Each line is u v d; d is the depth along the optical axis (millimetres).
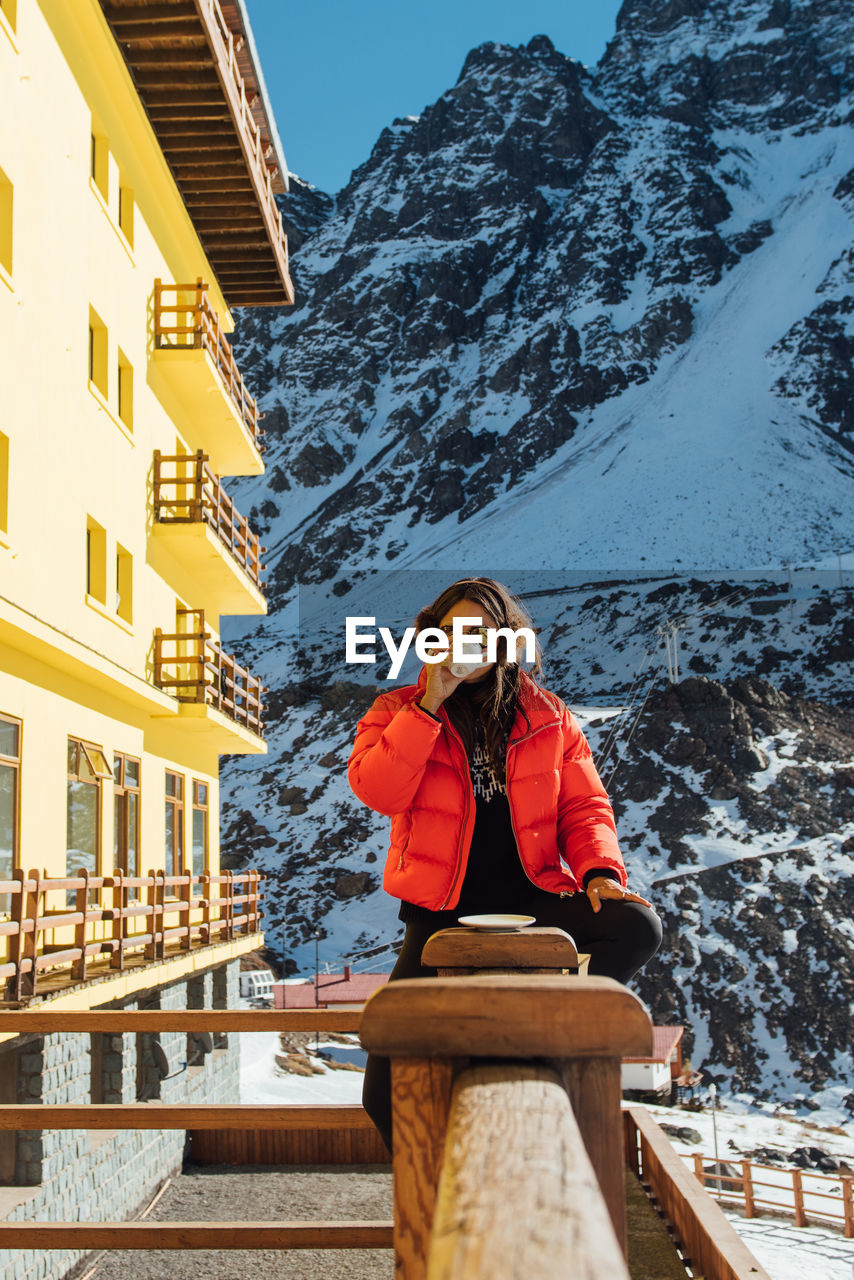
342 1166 15289
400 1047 1028
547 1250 601
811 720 78125
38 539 12711
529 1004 1013
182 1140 15594
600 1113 1037
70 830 13859
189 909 16172
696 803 66438
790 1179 28828
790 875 56969
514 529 163000
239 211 20969
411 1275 1036
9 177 12062
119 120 16906
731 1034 44656
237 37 18266
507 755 2611
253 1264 10492
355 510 186500
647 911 2467
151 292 18562
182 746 20156
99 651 15031
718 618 112312
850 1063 41938
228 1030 3668
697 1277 2689
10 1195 10625
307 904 65125
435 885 2568
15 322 12117
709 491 157500
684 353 199500
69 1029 3686
